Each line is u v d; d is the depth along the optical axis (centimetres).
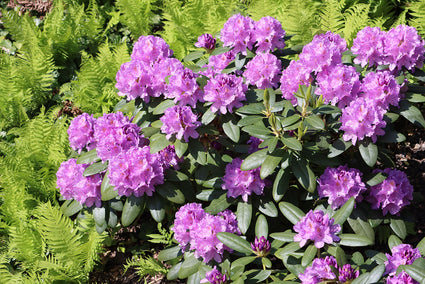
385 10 556
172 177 326
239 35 350
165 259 335
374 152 302
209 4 576
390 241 288
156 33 606
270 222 346
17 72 542
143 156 311
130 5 591
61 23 599
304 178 299
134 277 381
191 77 320
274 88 367
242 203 326
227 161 339
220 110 317
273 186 309
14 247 390
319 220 262
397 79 334
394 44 332
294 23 476
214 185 332
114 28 640
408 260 260
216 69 372
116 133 330
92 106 509
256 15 533
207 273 275
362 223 315
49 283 350
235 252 310
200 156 315
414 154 426
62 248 364
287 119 299
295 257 283
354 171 315
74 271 365
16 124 531
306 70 331
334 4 509
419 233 368
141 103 348
